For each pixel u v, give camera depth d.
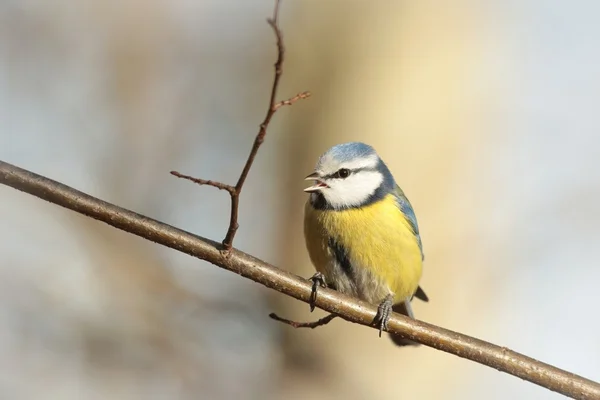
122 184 15.94
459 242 12.37
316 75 13.38
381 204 8.55
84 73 16.81
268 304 13.65
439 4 12.81
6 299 13.39
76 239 13.81
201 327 13.66
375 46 12.88
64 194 6.47
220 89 17.20
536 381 6.89
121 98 16.73
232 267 6.85
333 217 8.52
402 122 12.59
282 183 14.18
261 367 13.27
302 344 12.92
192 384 13.25
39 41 16.69
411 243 8.60
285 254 13.83
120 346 13.40
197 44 17.53
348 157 8.61
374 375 12.15
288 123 13.86
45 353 13.26
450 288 12.23
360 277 8.60
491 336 12.27
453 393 12.03
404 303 8.97
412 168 12.48
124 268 13.78
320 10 13.49
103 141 16.22
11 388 12.95
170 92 17.11
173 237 6.65
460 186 12.55
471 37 12.88
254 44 17.39
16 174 6.43
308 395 12.55
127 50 17.00
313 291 7.28
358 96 12.88
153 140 16.58
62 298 13.53
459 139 12.64
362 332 12.34
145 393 13.14
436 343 7.25
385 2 12.93
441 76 12.71
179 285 13.91
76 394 13.11
